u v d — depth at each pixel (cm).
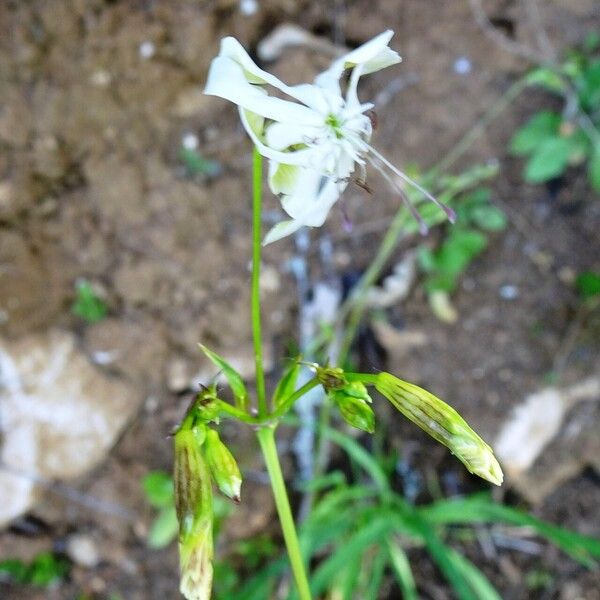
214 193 17
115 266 17
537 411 18
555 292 18
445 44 18
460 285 18
